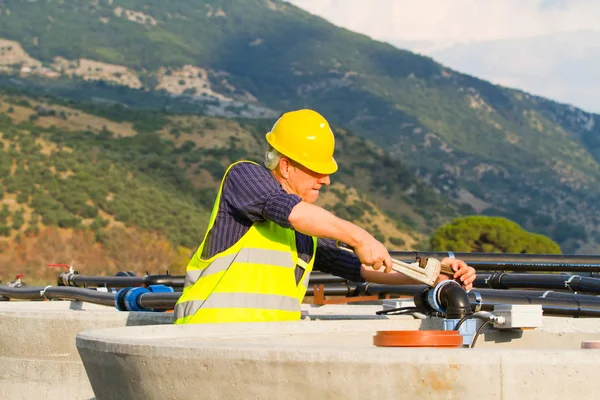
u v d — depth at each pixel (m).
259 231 4.37
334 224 4.02
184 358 2.90
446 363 2.63
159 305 6.05
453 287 4.37
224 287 4.32
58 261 65.94
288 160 4.56
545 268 7.40
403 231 118.62
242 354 2.80
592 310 5.52
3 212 67.56
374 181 139.88
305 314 5.53
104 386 3.27
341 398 2.69
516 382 2.65
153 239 72.56
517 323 3.93
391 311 5.09
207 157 116.56
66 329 5.20
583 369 2.66
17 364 5.38
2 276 62.41
